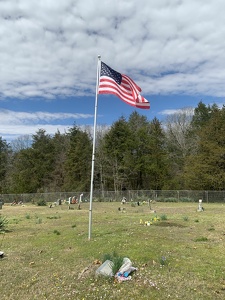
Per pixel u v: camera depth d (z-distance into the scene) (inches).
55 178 2149.4
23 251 328.5
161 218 573.0
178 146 2054.6
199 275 221.3
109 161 1920.5
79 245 328.2
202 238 353.7
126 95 378.9
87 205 1221.1
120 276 213.6
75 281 217.8
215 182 1502.2
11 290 214.7
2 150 2541.8
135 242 313.0
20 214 867.4
